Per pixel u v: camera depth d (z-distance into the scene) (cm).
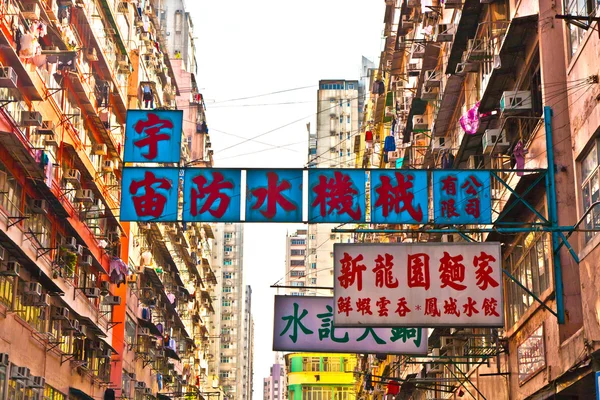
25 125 2431
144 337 4353
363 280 1550
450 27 2548
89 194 3020
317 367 8262
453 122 2803
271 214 1559
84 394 3162
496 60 1934
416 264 1554
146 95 4116
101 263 3375
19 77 2366
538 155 1761
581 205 1616
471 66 2350
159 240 4500
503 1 2164
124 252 3853
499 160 2153
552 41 1731
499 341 2128
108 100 3375
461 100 2658
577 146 1617
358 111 10075
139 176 1584
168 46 7319
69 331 3023
